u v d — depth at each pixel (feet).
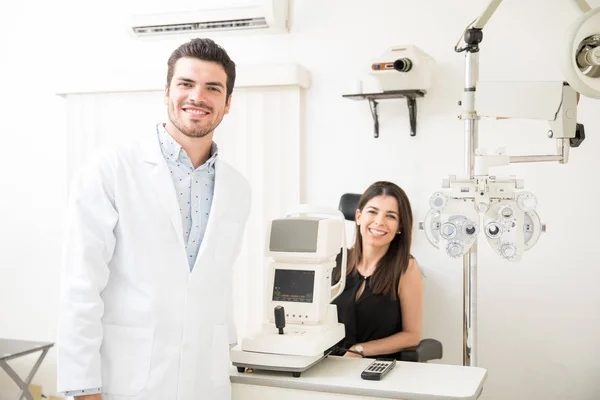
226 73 5.83
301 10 11.62
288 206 11.57
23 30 13.03
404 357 8.55
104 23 12.59
